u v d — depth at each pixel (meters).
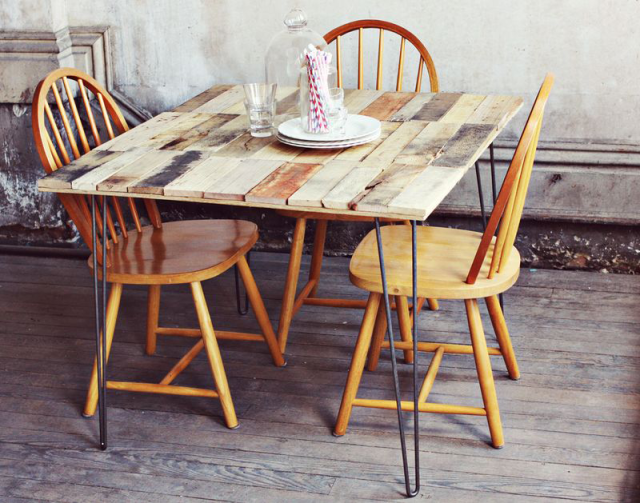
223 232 2.47
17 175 3.44
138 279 2.17
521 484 2.01
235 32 3.25
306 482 2.05
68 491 2.05
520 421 2.26
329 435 2.23
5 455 2.20
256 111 2.22
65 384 2.54
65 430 2.30
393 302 2.78
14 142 3.38
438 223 3.28
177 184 1.89
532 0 2.94
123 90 3.42
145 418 2.34
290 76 2.65
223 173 1.96
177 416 2.35
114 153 2.16
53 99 3.27
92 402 2.35
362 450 2.16
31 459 2.18
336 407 2.36
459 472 2.06
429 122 2.31
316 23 3.17
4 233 3.55
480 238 2.31
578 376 2.46
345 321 2.87
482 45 3.04
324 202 1.75
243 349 2.70
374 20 2.91
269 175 1.93
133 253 2.33
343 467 2.10
